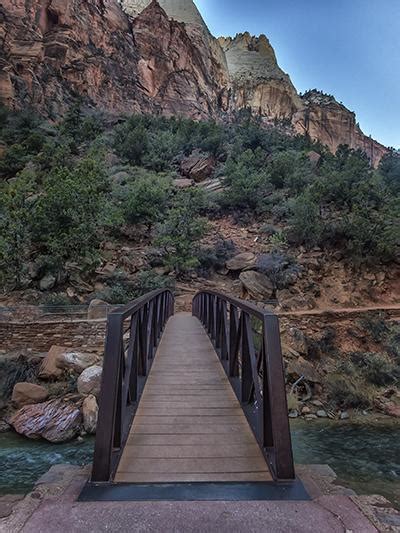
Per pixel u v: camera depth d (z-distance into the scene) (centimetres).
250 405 315
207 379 421
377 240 1645
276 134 4169
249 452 246
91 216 1441
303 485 193
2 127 3191
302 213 1809
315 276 1609
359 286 1593
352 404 891
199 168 2736
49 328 1048
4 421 715
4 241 1295
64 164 2356
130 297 1380
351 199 2044
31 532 151
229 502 176
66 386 803
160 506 172
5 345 1030
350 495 183
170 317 1122
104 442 202
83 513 165
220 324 523
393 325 1248
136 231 1888
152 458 237
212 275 1712
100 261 1502
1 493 472
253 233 2012
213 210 2236
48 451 604
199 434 276
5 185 1931
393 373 1009
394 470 577
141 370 403
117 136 3275
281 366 221
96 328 1051
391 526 156
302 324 1220
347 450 658
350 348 1165
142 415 313
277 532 152
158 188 2005
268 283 1529
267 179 2419
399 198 2205
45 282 1377
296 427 779
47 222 1377
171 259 1617
